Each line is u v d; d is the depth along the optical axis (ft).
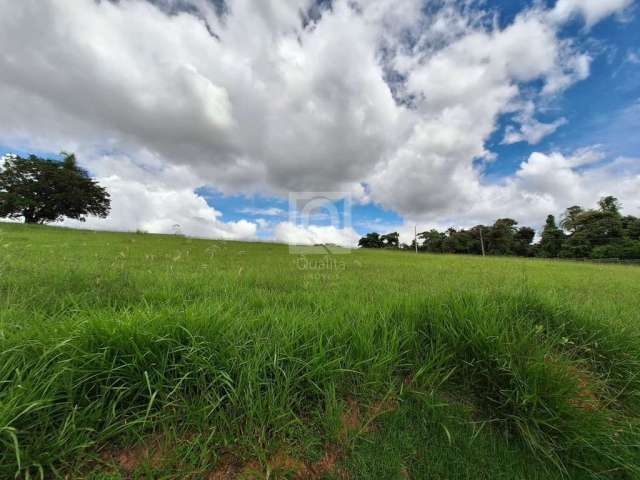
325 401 5.11
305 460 4.34
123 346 4.91
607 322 8.29
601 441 4.97
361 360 5.92
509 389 5.51
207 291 11.44
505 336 6.41
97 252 25.32
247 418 4.50
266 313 7.74
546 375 5.51
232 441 4.32
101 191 135.74
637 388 6.43
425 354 6.62
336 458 4.47
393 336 6.53
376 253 70.64
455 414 5.40
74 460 3.79
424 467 4.55
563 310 8.54
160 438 4.27
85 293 9.04
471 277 24.56
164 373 4.87
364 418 5.12
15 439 3.40
